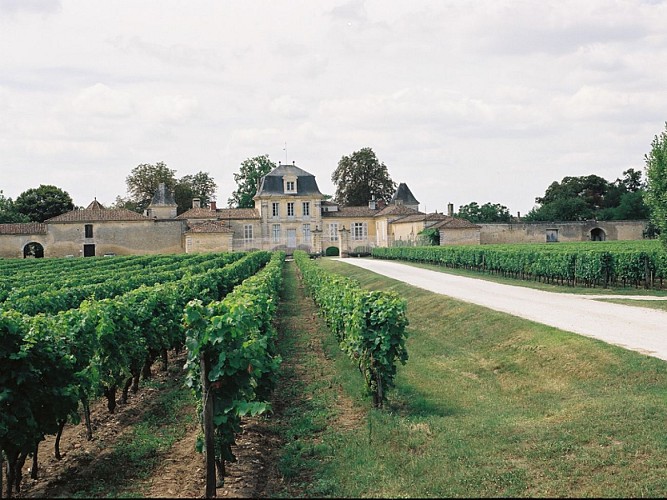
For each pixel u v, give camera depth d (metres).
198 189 113.88
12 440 8.43
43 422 9.12
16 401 8.54
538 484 7.68
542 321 17.53
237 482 8.54
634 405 9.97
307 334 21.03
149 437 10.72
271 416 11.62
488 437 9.30
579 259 29.03
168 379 15.59
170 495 8.08
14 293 19.75
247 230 84.94
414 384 13.32
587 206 97.81
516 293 26.67
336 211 90.06
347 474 8.51
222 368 8.39
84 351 10.84
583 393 11.41
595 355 13.09
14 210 93.81
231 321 8.46
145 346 14.08
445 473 8.14
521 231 75.50
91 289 19.80
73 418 9.78
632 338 14.60
